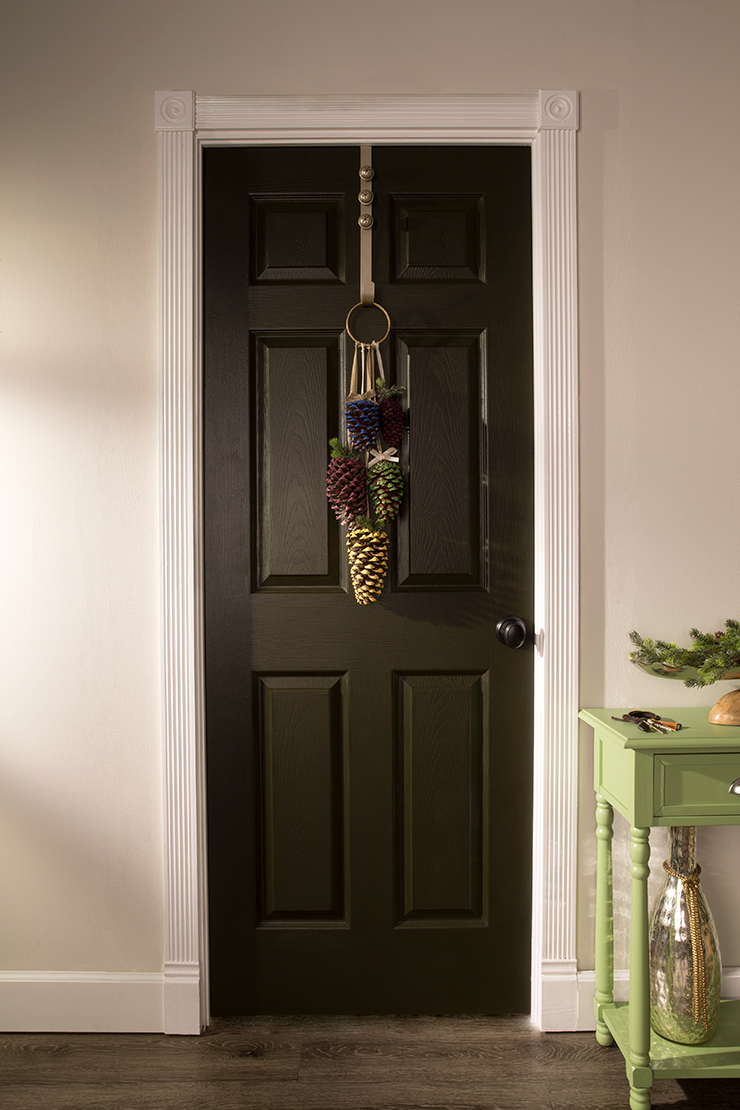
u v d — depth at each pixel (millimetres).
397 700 1789
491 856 1777
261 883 1785
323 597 1775
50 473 1747
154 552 1748
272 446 1779
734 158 1737
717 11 1730
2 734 1752
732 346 1747
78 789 1748
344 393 1790
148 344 1742
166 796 1728
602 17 1728
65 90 1735
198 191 1743
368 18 1733
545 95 1720
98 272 1740
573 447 1729
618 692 1746
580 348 1736
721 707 1558
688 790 1427
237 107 1729
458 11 1733
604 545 1745
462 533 1786
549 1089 1521
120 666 1749
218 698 1775
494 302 1779
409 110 1736
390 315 1783
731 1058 1454
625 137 1733
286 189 1772
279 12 1729
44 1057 1636
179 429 1721
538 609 1769
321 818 1779
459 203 1785
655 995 1522
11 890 1752
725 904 1757
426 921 1783
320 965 1775
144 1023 1723
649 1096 1441
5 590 1750
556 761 1729
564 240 1725
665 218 1735
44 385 1745
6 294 1741
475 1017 1770
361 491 1665
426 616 1780
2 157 1735
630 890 1738
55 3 1729
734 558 1748
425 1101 1489
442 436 1787
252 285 1774
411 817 1782
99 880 1748
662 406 1744
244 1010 1774
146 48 1731
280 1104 1484
